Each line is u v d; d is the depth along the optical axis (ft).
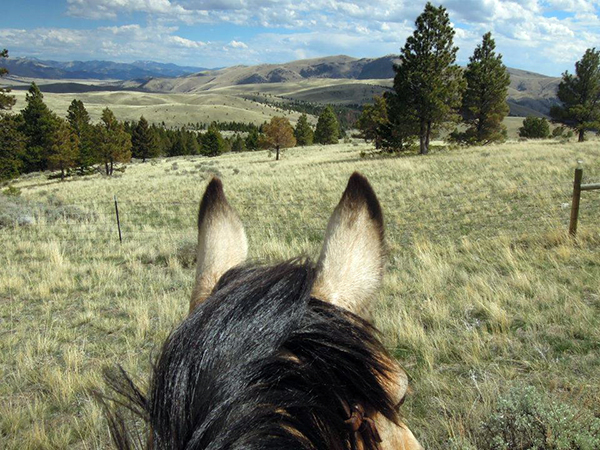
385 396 2.30
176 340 2.08
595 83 133.08
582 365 13.99
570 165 62.54
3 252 39.22
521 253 26.55
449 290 22.53
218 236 3.87
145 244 41.19
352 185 3.71
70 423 14.06
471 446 10.15
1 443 13.32
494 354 15.48
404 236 38.86
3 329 23.00
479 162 77.87
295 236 41.88
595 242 27.35
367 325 2.62
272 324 2.07
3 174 112.88
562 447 9.62
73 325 22.85
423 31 111.96
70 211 59.67
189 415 1.82
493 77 127.13
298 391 1.95
